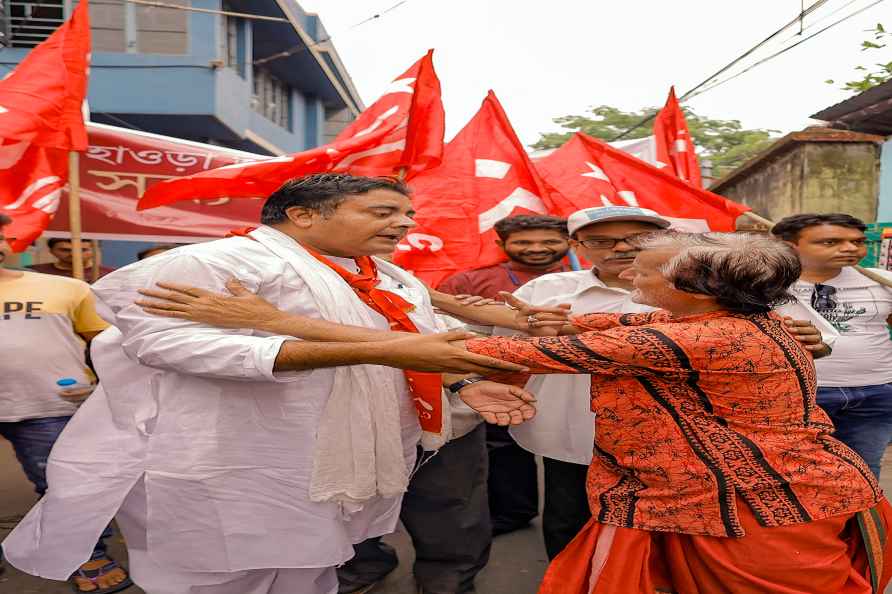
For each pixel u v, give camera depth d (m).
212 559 1.88
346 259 2.09
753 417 1.66
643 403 1.71
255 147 14.42
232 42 12.99
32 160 3.70
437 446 2.23
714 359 1.62
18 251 3.54
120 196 4.56
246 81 13.31
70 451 2.13
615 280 2.66
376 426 1.98
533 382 2.60
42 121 3.40
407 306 2.05
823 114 9.32
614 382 1.76
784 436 1.67
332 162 3.33
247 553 1.89
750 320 1.68
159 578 1.98
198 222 4.70
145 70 11.57
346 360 1.65
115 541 3.50
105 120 12.07
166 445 1.86
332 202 1.91
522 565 3.23
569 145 4.30
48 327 3.05
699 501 1.66
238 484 1.87
